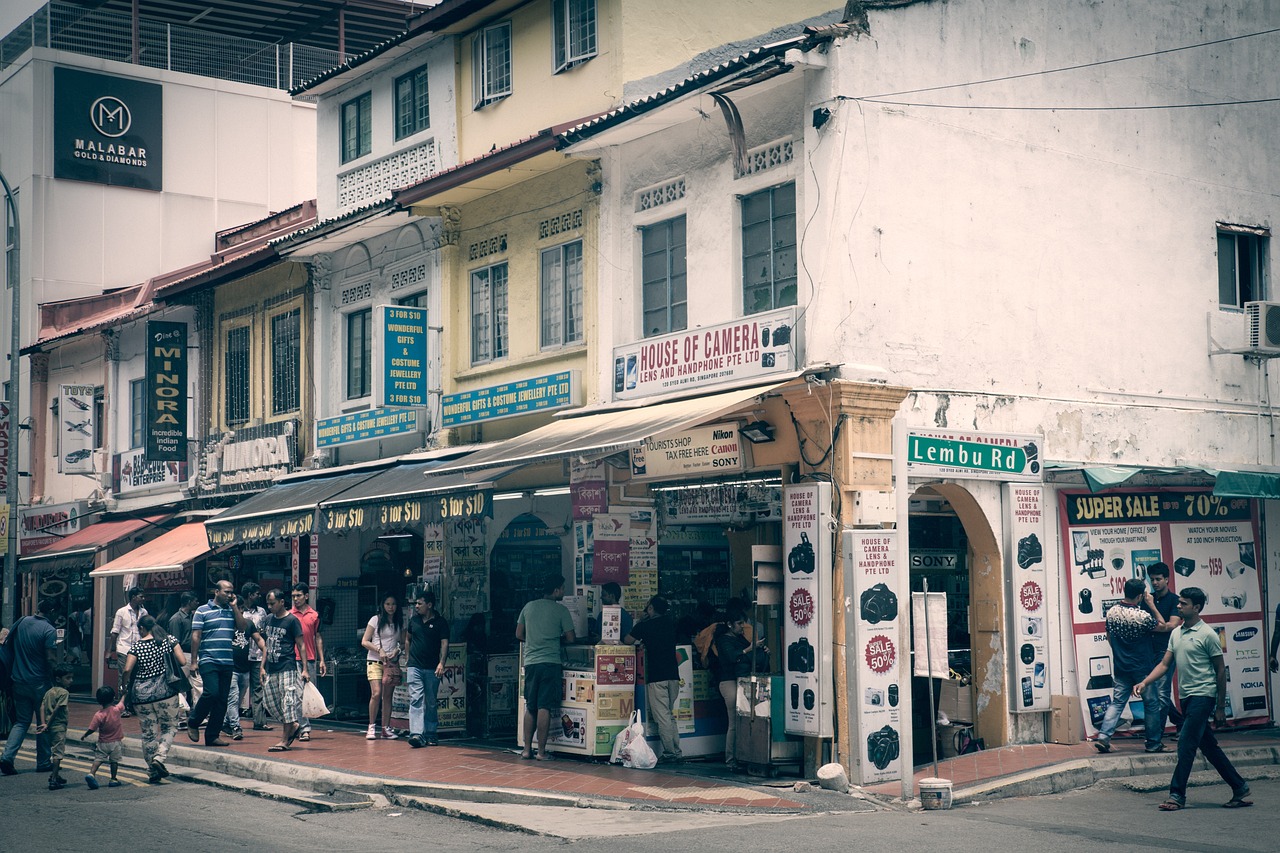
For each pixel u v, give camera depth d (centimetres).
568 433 1430
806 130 1304
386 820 1102
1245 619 1548
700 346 1402
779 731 1257
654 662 1347
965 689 1379
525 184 1733
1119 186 1507
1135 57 1538
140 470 2683
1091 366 1459
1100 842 927
